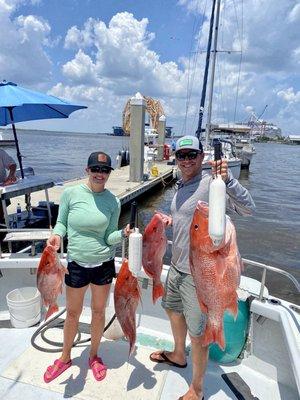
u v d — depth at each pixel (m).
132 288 2.41
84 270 2.51
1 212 6.59
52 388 2.53
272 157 56.22
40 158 35.59
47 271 2.53
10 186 5.82
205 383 2.66
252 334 2.85
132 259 2.32
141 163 15.19
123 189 13.38
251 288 3.02
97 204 2.48
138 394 2.51
